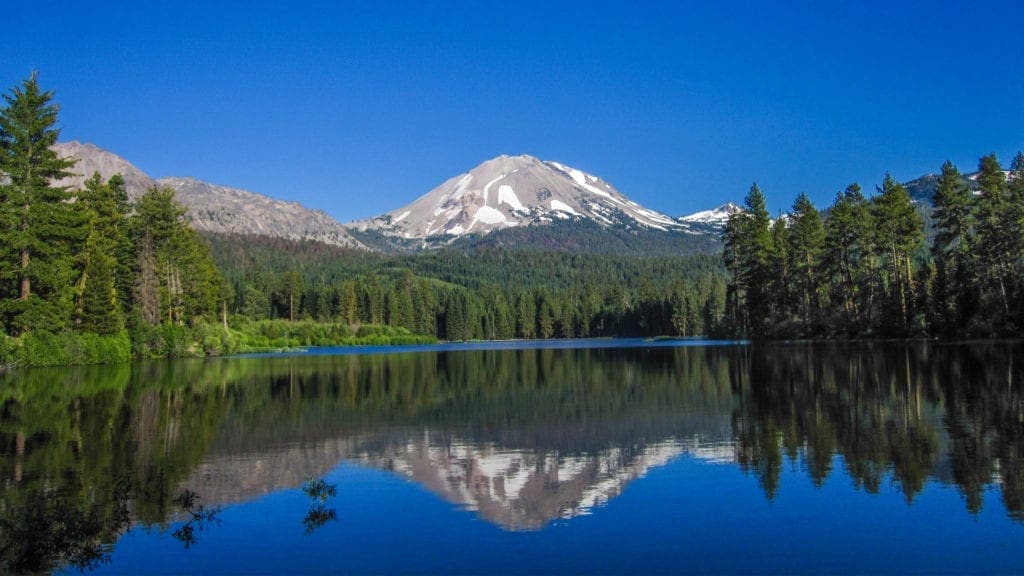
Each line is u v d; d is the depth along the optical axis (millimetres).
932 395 28094
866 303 69500
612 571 11219
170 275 82625
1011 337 55906
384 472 18125
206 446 21672
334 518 14195
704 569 11219
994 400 26219
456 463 19125
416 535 13125
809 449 19141
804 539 12367
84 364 60812
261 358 77312
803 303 78062
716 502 14680
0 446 21625
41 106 56125
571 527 13438
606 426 24484
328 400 33531
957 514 13352
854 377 35719
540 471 17984
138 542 12852
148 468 18578
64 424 25969
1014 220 56469
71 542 12758
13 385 40844
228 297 105500
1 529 13141
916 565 11117
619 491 15820
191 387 40250
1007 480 15375
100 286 64062
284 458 19828
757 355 55844
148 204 79750
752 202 81000
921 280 63969
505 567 11484
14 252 55562
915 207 69000
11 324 56188
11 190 54312
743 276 81938
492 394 35406
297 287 158250
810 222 77938
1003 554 11445
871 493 14836
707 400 30094
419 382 43125
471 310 177375
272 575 11273
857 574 10844
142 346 71625
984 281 58062
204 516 14352
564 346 112562
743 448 19719
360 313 161375
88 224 64000
